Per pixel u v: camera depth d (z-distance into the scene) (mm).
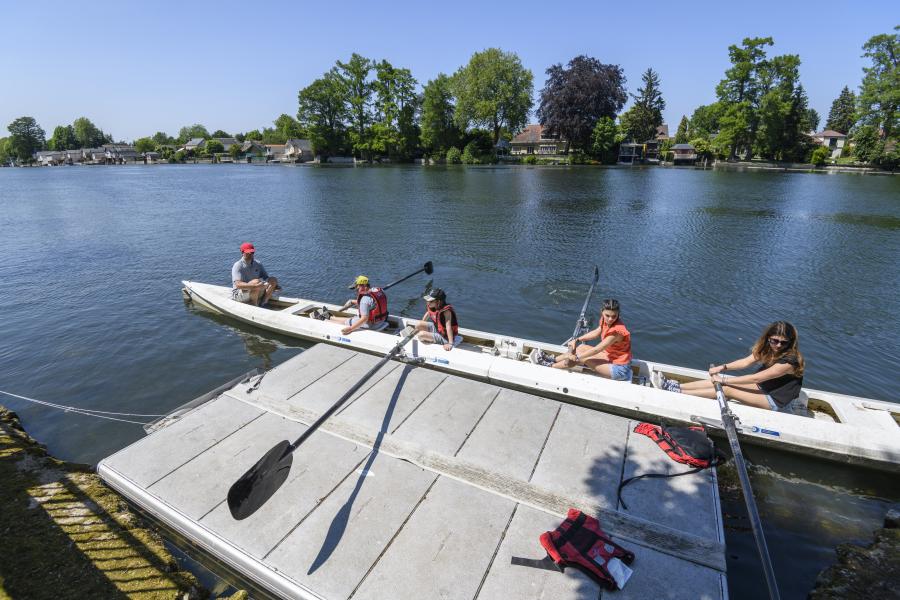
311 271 11844
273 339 7637
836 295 9852
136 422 5434
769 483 4352
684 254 13359
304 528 3422
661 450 4180
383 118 70812
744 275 11305
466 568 3076
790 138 62969
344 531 3383
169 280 11117
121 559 3396
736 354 7387
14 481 4188
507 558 3154
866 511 4031
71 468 4457
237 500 3275
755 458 4648
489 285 10586
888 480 4355
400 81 68250
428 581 2992
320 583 3006
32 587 3150
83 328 8133
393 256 13266
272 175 50469
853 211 21484
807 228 17156
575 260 12734
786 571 3406
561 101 64688
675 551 3205
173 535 3652
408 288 10500
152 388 6184
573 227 17469
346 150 75188
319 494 3730
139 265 12555
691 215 20344
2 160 121625
